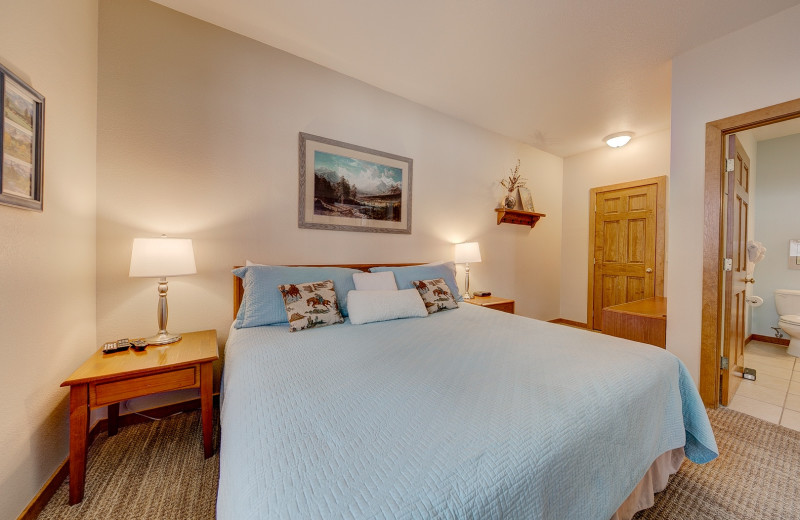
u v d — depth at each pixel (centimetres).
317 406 90
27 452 118
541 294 427
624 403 102
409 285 242
